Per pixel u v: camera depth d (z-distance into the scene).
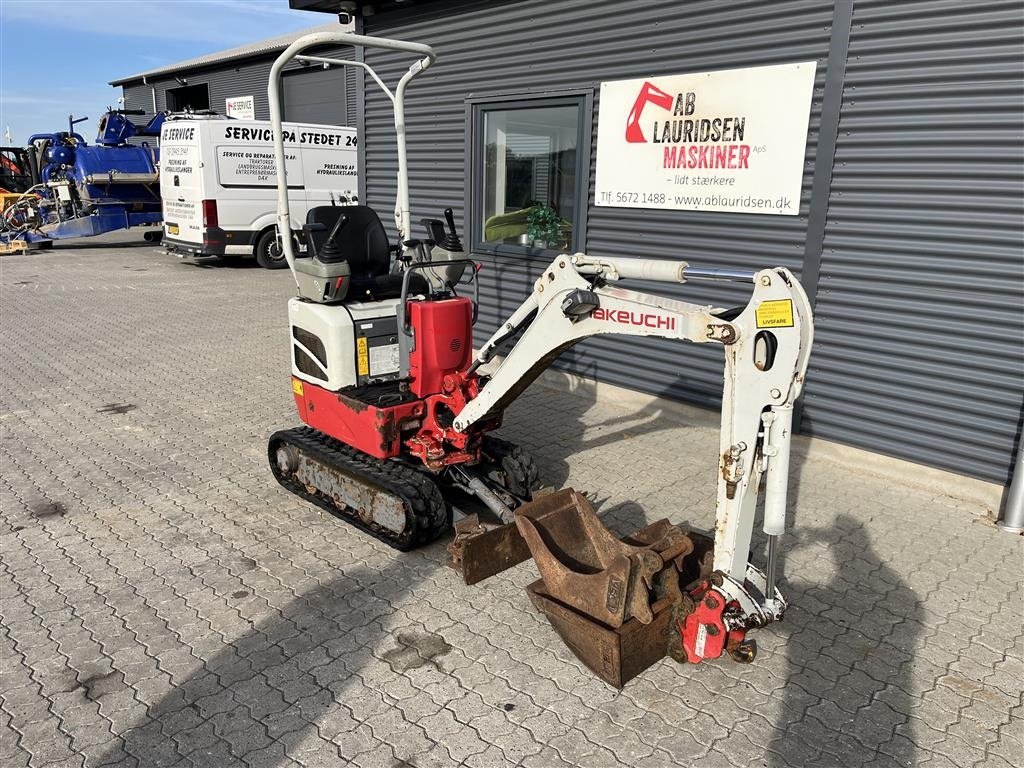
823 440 5.88
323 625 3.69
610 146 6.80
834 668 3.44
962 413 5.19
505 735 2.98
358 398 4.58
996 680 3.37
